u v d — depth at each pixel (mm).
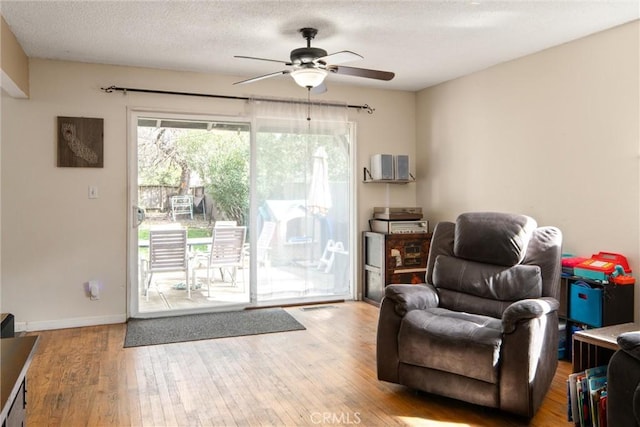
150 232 4730
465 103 4867
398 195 5605
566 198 3818
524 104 4176
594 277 3242
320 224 5223
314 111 5133
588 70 3621
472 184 4793
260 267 5000
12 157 4105
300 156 5090
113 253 4426
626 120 3359
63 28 3436
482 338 2521
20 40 3691
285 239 5082
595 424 2352
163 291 4930
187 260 4945
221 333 4074
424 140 5520
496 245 3129
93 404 2689
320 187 5195
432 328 2688
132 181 4473
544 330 2590
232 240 5055
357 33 3561
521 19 3283
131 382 3012
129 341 3852
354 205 5363
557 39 3713
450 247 3436
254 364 3340
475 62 4375
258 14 3180
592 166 3605
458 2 2996
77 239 4305
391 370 2844
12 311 4133
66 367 3271
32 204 4168
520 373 2420
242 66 4477
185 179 4820
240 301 5047
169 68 4531
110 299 4422
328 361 3396
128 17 3230
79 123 4270
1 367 1132
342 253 5348
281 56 4152
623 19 3285
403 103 5602
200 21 3312
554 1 2980
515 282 3010
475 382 2545
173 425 2447
